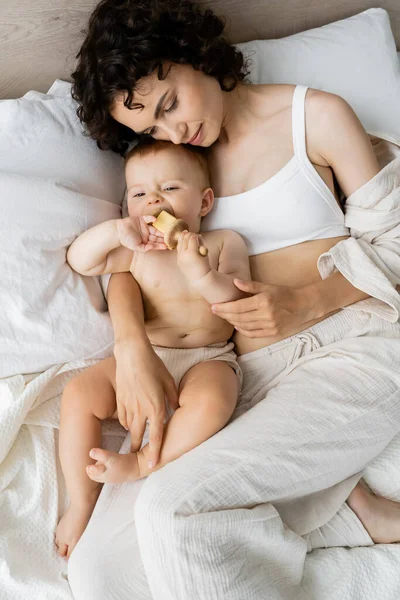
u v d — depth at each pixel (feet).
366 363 3.85
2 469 4.03
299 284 4.35
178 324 4.22
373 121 4.93
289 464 3.53
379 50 5.03
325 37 5.01
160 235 3.96
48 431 4.20
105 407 4.03
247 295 4.09
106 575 3.46
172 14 3.88
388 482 3.99
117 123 4.28
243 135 4.28
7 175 4.11
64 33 4.77
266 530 3.41
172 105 3.87
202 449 3.60
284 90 4.24
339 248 4.15
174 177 4.06
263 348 4.20
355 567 3.68
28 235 4.09
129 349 3.97
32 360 4.17
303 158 4.19
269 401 3.83
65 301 4.21
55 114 4.41
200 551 3.23
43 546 3.92
